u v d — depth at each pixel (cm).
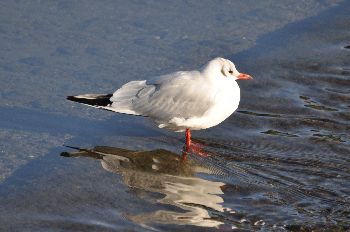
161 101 1385
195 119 1374
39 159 1323
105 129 1452
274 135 1434
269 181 1275
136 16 1934
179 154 1366
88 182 1253
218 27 1897
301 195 1227
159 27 1881
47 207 1173
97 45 1778
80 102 1398
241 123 1477
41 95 1558
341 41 1852
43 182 1247
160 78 1407
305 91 1606
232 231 1112
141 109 1396
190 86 1372
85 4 1991
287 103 1552
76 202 1188
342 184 1266
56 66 1675
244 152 1377
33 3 1980
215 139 1421
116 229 1115
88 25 1873
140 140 1416
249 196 1221
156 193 1226
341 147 1388
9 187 1227
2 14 1908
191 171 1305
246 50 1786
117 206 1181
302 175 1295
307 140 1414
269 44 1823
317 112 1520
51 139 1399
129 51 1755
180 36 1842
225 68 1383
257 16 1969
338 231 1118
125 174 1286
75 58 1712
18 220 1134
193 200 1204
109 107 1396
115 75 1641
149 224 1130
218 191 1236
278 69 1698
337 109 1534
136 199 1203
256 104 1544
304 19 1959
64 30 1844
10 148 1355
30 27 1850
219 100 1370
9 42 1772
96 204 1185
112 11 1956
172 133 1453
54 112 1499
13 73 1638
